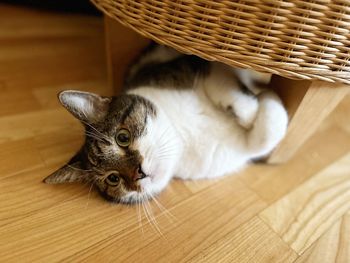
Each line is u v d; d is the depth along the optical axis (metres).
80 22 0.55
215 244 0.23
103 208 0.25
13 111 0.33
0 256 0.21
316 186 0.29
